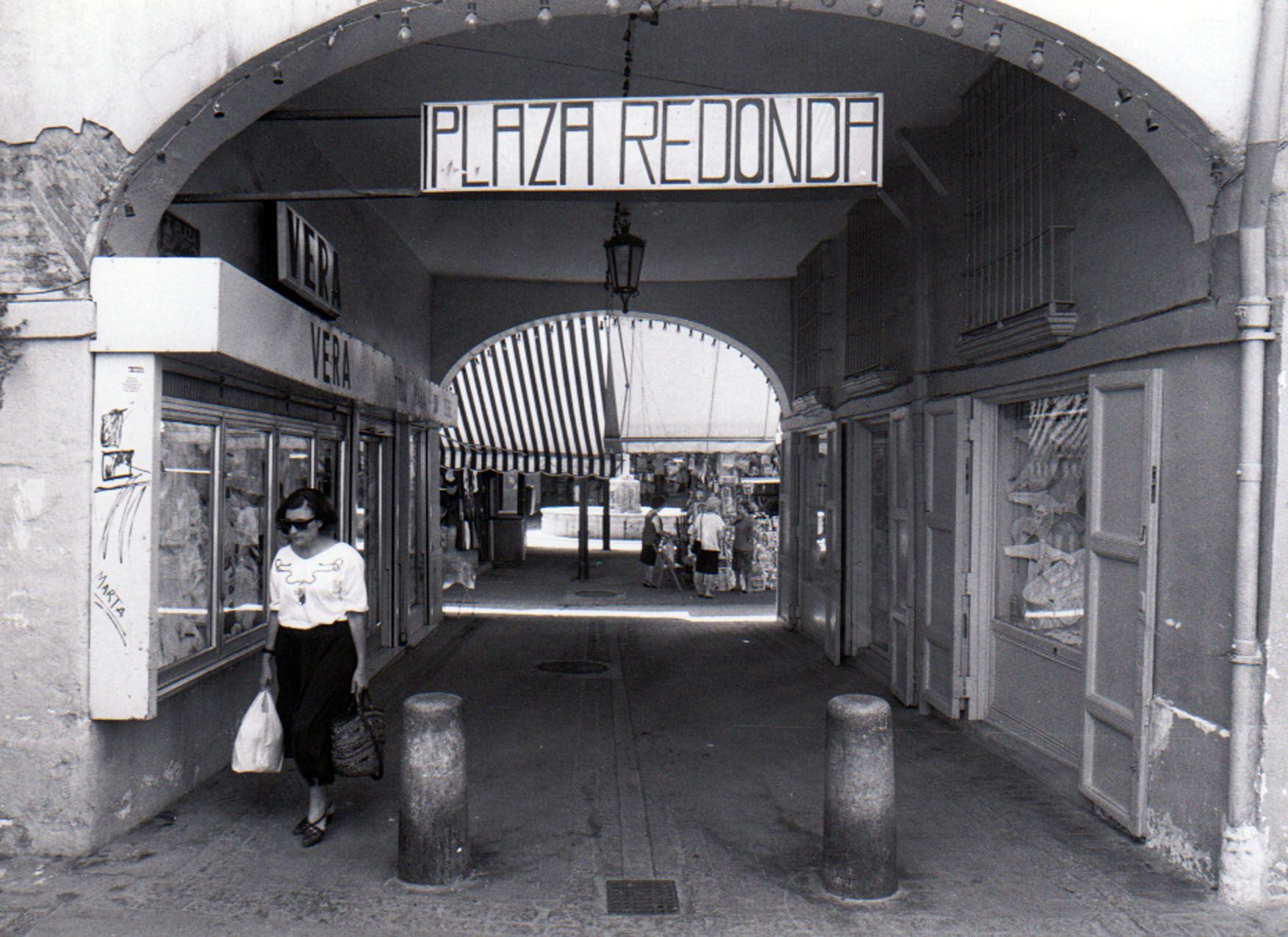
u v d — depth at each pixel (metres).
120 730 4.95
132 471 4.68
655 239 11.10
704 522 16.78
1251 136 4.16
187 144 4.91
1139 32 4.37
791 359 13.30
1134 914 4.19
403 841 4.45
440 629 12.50
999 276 6.41
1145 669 4.84
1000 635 7.06
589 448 18.34
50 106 4.67
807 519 12.39
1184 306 4.60
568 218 10.20
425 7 4.54
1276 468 4.18
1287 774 4.26
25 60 4.66
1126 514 5.08
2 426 4.69
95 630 4.68
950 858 4.79
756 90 7.00
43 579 4.69
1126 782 5.07
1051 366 5.86
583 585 18.47
